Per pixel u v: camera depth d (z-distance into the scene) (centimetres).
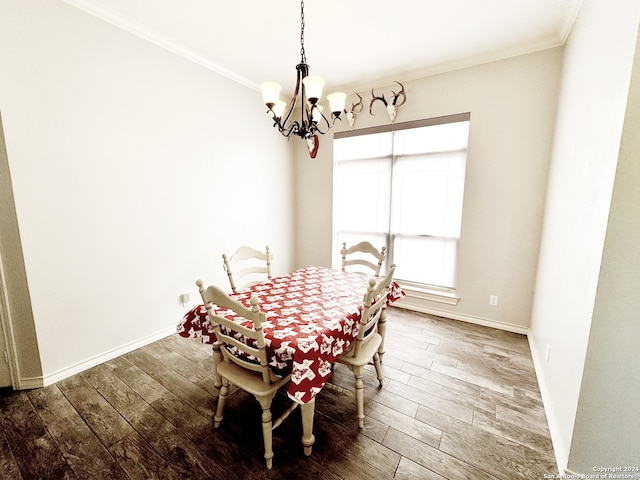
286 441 150
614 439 115
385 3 185
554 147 221
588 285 121
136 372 206
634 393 109
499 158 256
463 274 287
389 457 140
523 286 259
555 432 146
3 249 171
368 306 146
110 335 222
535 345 227
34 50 170
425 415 167
